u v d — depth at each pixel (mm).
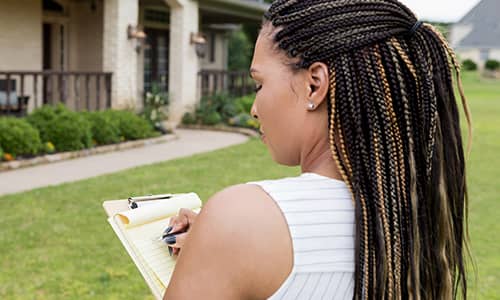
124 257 5047
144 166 9578
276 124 969
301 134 958
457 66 1004
